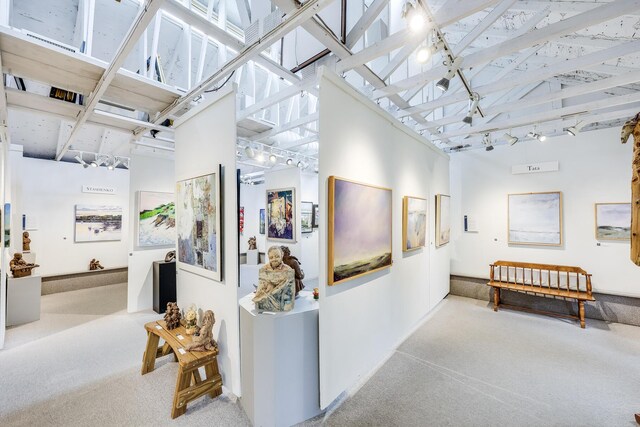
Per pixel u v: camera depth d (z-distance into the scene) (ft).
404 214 11.39
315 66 9.69
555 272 14.84
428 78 9.32
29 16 9.71
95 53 11.33
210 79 8.77
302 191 21.02
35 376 8.80
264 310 6.90
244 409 7.20
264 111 15.57
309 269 21.62
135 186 15.06
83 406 7.39
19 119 15.35
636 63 10.66
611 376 8.87
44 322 13.44
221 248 8.02
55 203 19.13
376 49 7.79
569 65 8.66
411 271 12.19
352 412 7.27
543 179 15.53
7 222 13.08
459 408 7.41
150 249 15.56
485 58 8.09
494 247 16.98
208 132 8.65
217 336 8.32
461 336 11.89
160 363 9.58
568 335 12.03
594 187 14.26
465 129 14.66
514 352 10.50
